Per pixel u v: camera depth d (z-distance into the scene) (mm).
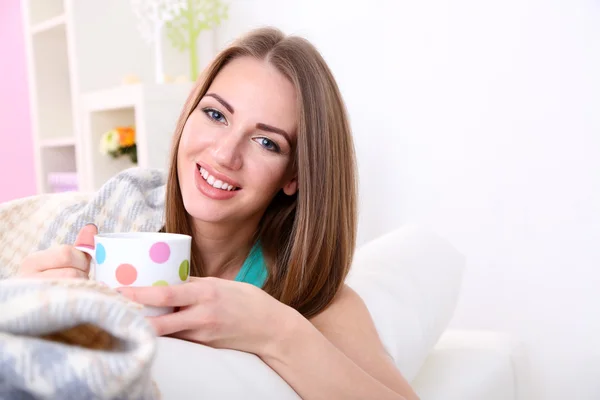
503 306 2152
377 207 2504
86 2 2850
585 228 1926
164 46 3031
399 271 1161
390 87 2396
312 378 678
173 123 2553
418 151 2336
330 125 1017
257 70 1008
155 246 625
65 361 320
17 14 4125
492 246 2160
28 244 1283
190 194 1049
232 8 2973
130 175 1256
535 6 1970
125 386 325
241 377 580
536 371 2082
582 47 1874
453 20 2174
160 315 629
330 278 1006
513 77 2043
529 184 2043
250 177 1028
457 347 1321
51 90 3291
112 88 2703
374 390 711
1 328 340
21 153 4305
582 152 1905
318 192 1009
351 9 2482
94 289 396
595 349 1939
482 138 2146
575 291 1967
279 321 689
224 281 702
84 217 1200
